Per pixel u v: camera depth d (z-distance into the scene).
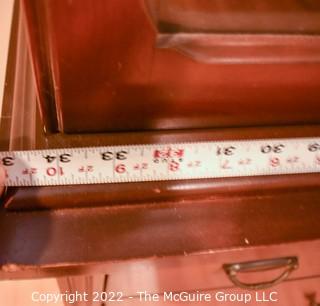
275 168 0.47
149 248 0.42
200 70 0.38
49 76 0.38
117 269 0.42
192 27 0.35
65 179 0.44
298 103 0.44
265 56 0.37
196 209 0.45
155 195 0.45
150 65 0.37
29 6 0.32
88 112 0.41
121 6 0.32
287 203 0.47
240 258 0.46
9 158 0.44
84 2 0.31
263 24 0.37
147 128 0.45
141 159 0.45
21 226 0.42
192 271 0.54
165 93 0.40
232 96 0.42
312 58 0.38
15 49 0.60
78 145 0.44
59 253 0.41
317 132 0.48
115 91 0.39
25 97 0.51
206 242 0.43
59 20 0.32
